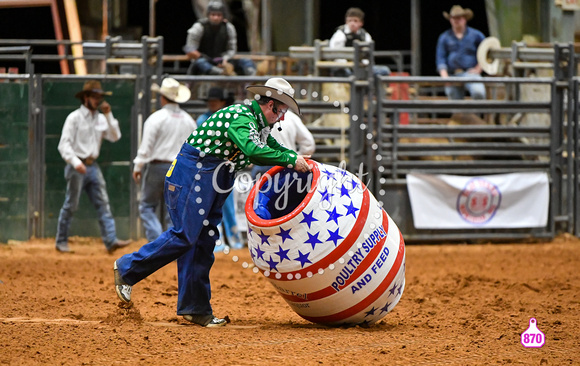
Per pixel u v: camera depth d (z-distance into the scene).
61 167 27.64
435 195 28.12
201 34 29.92
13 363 9.86
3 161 27.20
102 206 24.73
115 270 12.79
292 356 10.37
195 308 12.95
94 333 11.86
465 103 28.33
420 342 11.38
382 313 12.66
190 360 10.09
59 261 22.61
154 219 24.14
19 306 14.80
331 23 55.81
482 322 13.27
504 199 28.55
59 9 41.06
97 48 28.72
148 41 27.34
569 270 21.84
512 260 24.12
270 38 40.09
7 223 27.25
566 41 38.44
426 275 20.92
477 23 55.41
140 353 10.53
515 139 29.59
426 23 56.28
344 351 10.71
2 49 27.42
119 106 27.34
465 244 28.64
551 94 28.89
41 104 27.39
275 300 16.44
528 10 39.09
